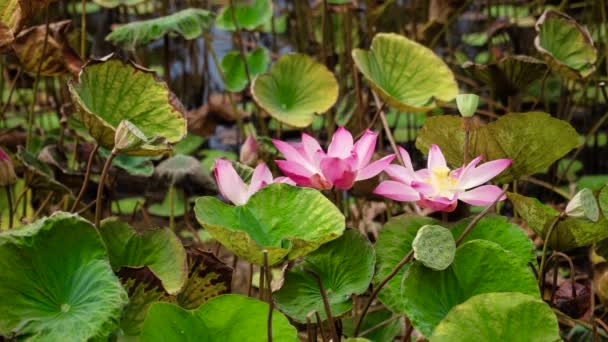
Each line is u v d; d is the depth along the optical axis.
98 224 2.08
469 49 5.06
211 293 2.14
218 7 5.48
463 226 2.11
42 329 1.77
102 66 2.21
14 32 2.27
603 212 2.09
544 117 2.29
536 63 2.95
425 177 2.02
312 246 1.85
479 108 4.25
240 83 3.84
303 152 2.06
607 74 4.12
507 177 2.43
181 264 2.06
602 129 4.13
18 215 2.90
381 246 2.09
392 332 2.29
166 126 2.26
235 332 1.83
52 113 4.27
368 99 3.70
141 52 4.61
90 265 1.84
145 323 1.77
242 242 1.82
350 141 2.04
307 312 1.97
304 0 5.08
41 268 1.83
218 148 4.21
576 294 2.28
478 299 1.79
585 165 3.98
